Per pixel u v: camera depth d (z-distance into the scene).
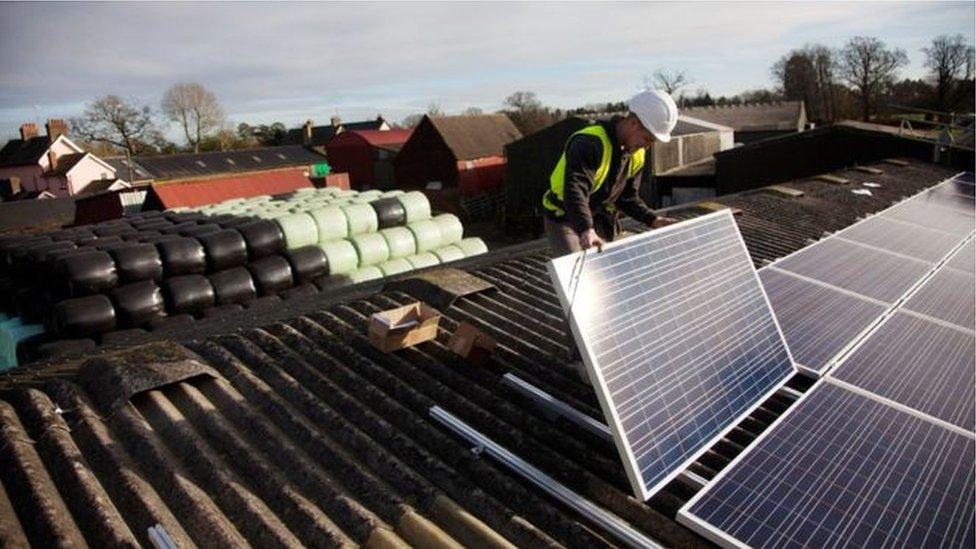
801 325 5.80
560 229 5.08
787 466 3.74
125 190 34.16
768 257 9.94
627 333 3.84
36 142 71.25
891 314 6.39
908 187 17.86
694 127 39.81
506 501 4.11
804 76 86.31
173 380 5.08
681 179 33.97
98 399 4.90
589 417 4.70
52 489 3.82
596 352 3.54
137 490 3.84
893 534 3.29
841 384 4.79
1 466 4.02
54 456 4.14
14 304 12.59
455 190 47.91
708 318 4.61
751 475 3.64
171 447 4.43
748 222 12.77
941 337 6.01
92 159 63.16
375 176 58.41
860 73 80.50
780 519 3.32
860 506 3.47
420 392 5.36
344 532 3.76
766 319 5.22
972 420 4.55
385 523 3.85
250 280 11.89
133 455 4.29
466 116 51.91
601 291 3.84
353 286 8.37
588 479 4.21
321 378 5.50
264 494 4.04
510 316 7.00
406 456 4.51
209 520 3.65
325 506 3.97
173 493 3.91
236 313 7.36
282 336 6.38
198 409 4.86
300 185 38.72
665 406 3.81
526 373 5.63
